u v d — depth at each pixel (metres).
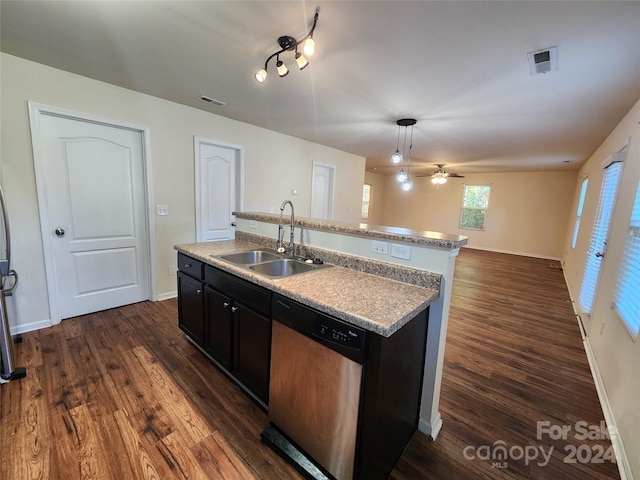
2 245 2.29
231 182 3.81
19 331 2.45
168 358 2.21
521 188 7.57
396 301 1.32
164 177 3.13
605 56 1.81
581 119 2.98
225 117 3.55
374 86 2.44
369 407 1.17
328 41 1.80
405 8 1.46
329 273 1.74
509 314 3.44
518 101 2.61
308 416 1.38
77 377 1.95
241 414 1.70
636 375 1.48
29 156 2.35
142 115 2.89
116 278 3.02
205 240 3.59
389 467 1.35
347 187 5.80
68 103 2.46
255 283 1.63
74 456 1.38
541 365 2.35
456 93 2.49
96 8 1.58
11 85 2.21
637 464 1.32
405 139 4.27
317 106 3.02
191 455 1.43
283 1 1.46
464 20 1.54
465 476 1.38
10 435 1.48
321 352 1.30
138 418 1.63
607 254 2.54
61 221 2.61
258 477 1.34
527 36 1.65
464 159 5.78
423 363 1.56
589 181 4.48
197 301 2.19
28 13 1.63
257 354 1.67
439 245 1.44
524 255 7.57
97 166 2.76
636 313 1.62
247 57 2.07
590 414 1.82
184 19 1.65
